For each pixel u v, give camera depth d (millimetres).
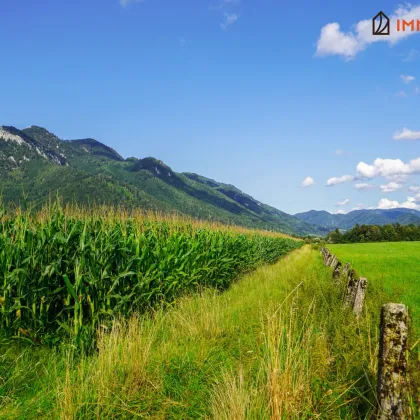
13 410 4594
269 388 4180
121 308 8156
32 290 6945
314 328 6477
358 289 7668
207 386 5328
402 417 3537
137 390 5070
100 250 7934
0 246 7055
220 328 7719
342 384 4762
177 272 10617
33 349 6598
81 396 4660
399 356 3605
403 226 132750
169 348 6465
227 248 16391
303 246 70750
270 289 12398
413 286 13289
